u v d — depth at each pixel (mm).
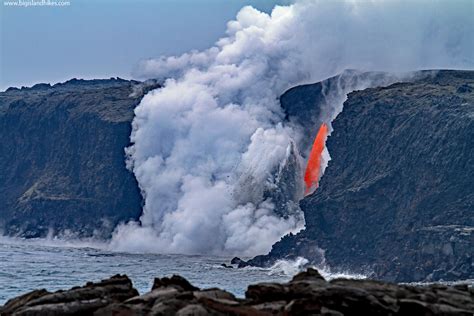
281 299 70375
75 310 70625
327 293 69062
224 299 69188
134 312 67062
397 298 70312
